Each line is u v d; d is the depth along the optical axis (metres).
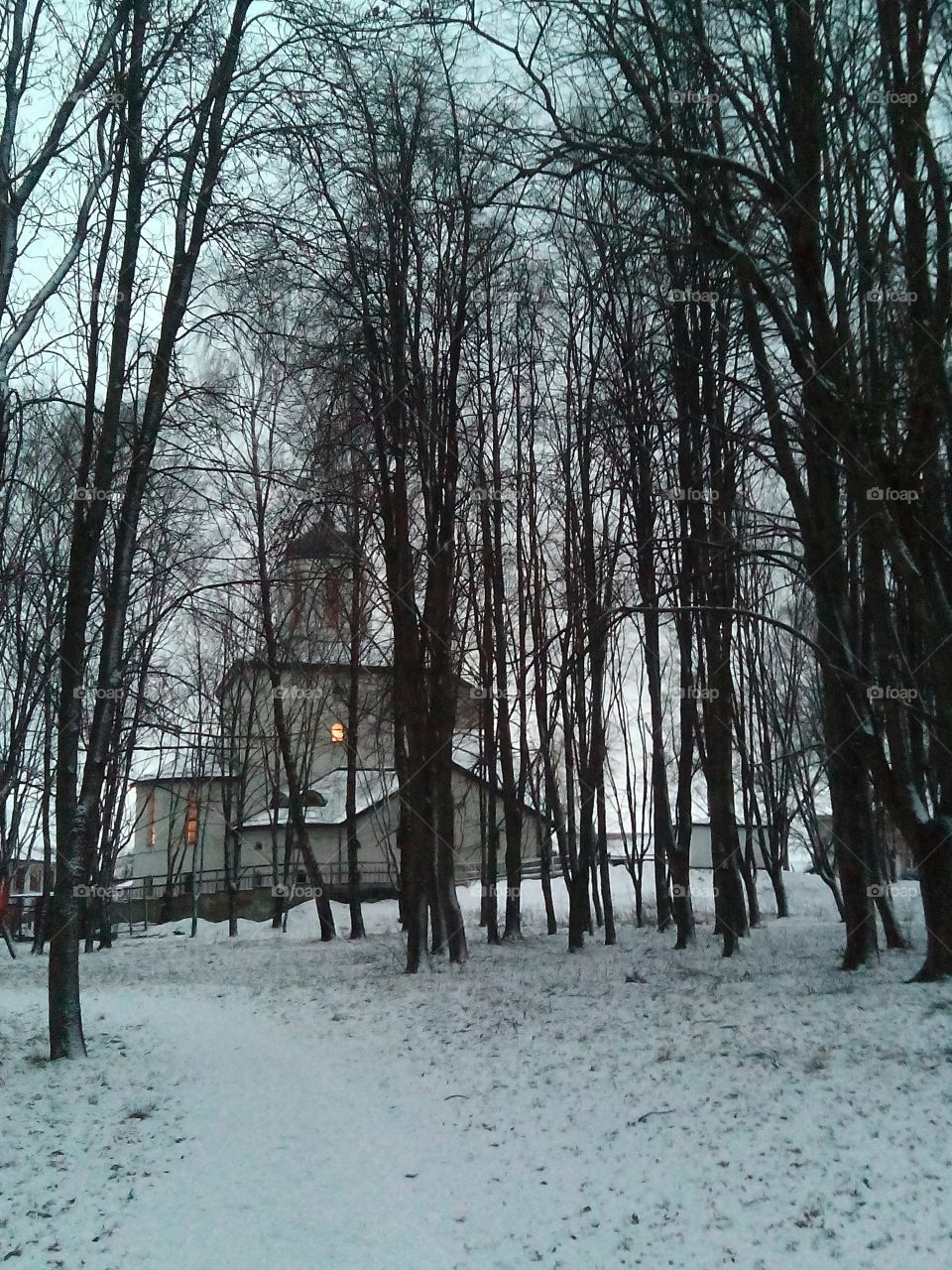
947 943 13.61
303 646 36.06
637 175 13.45
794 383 15.99
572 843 26.31
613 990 16.25
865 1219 6.71
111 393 13.93
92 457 15.17
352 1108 10.73
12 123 12.19
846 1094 9.02
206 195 13.99
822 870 35.50
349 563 20.77
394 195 19.34
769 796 41.78
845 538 16.05
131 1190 8.59
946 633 13.29
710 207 13.42
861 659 17.00
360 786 54.12
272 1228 7.69
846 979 15.05
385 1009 16.33
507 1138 9.28
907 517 13.20
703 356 20.44
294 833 46.66
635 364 22.92
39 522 20.66
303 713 40.72
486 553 26.30
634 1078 10.58
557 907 45.84
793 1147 8.05
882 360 13.77
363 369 20.34
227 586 18.97
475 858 53.50
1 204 11.97
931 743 15.72
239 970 23.75
